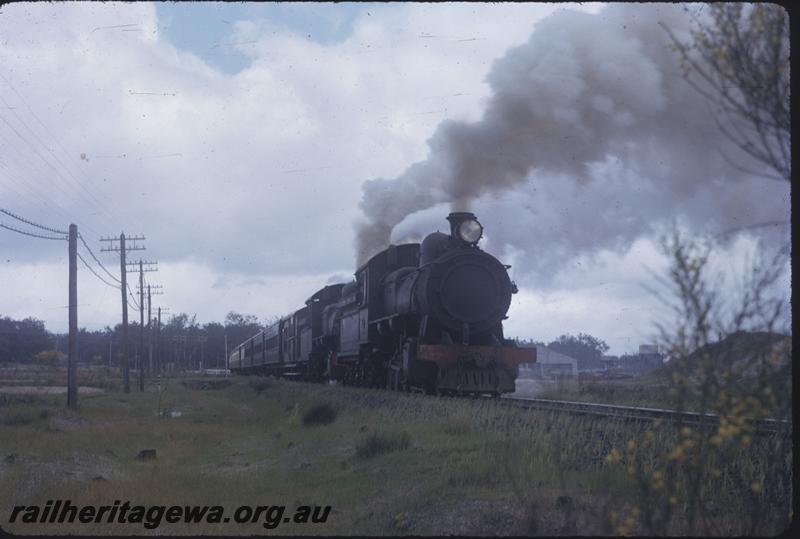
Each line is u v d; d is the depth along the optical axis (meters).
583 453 10.79
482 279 20.70
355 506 10.52
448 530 8.19
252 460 16.91
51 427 23.53
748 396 5.55
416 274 21.58
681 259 5.65
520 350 20.47
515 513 8.27
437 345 19.80
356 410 21.50
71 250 30.52
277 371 54.97
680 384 5.85
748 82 5.28
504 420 14.02
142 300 53.69
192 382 63.56
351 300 28.80
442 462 11.96
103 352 129.38
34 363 102.25
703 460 6.25
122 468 16.41
